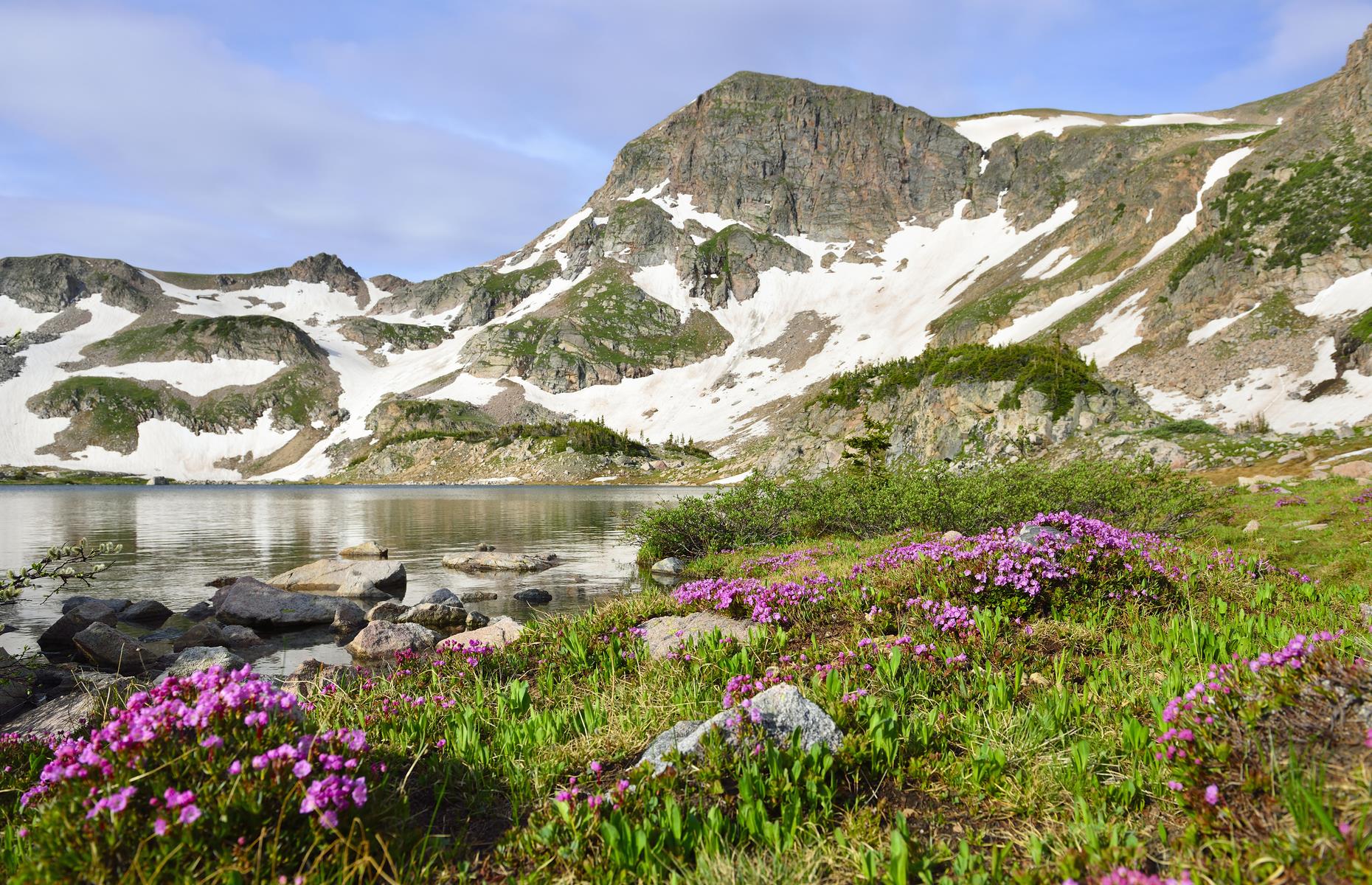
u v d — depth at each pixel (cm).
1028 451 5909
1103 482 1977
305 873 339
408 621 1659
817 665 704
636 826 390
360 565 2334
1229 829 347
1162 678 625
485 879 384
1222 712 433
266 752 377
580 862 375
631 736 575
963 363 7406
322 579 2239
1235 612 854
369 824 392
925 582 962
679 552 2730
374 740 572
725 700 598
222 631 1562
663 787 438
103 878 318
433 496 11212
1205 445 4884
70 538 3944
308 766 361
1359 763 345
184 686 455
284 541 3884
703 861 362
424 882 370
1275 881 296
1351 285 10000
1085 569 931
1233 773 384
